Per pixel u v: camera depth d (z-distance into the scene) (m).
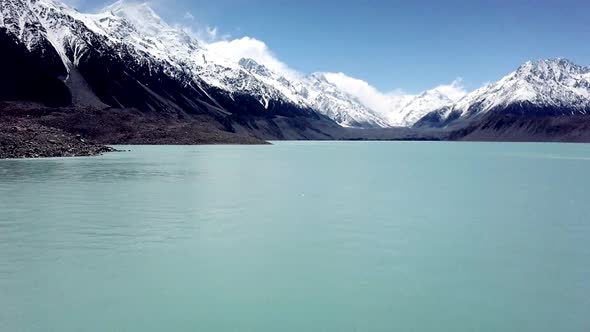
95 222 23.47
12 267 16.06
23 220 23.69
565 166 66.56
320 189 38.03
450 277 15.55
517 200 32.44
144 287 14.38
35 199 30.55
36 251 18.02
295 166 63.75
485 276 15.70
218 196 33.22
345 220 24.78
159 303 13.23
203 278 15.23
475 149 148.75
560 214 26.84
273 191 36.44
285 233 21.58
